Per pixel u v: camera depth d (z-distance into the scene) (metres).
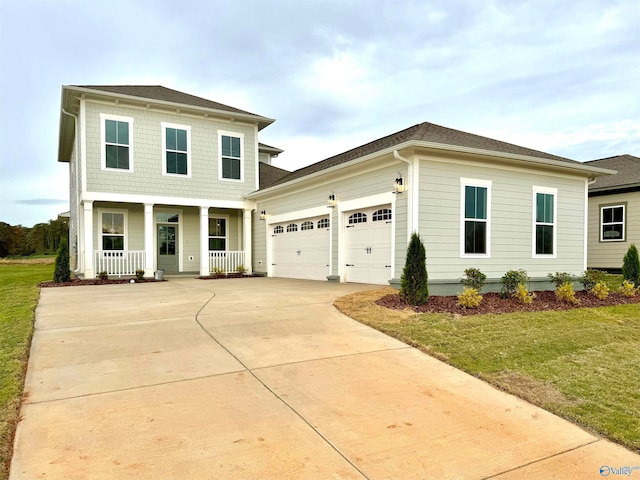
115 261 15.05
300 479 2.50
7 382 3.89
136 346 5.16
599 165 18.56
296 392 3.82
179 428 3.09
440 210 9.62
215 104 16.73
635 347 5.65
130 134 14.54
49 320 6.64
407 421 3.32
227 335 5.70
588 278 10.30
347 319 6.69
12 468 2.54
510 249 10.64
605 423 3.36
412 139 9.36
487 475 2.62
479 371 4.49
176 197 15.36
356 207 11.30
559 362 4.88
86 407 3.42
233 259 17.00
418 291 7.66
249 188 17.00
